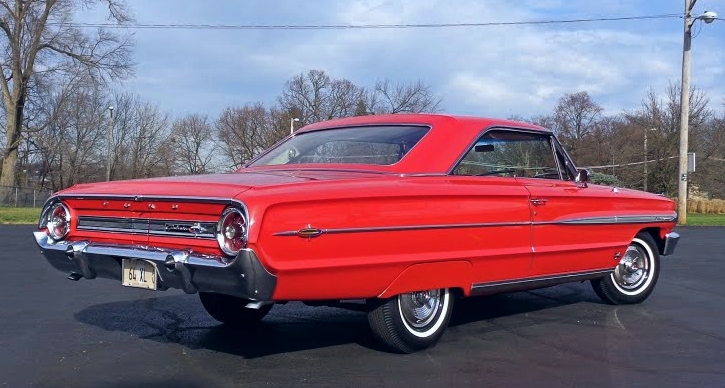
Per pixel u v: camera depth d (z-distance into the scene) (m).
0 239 13.98
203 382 4.36
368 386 4.32
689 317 6.50
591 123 53.91
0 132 44.34
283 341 5.39
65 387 4.25
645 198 6.68
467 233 4.91
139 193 4.38
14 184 40.09
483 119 5.52
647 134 43.41
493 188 5.13
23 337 5.45
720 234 18.67
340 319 6.18
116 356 4.93
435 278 4.80
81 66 39.34
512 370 4.70
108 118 55.69
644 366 4.85
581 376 4.59
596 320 6.32
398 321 4.79
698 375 4.65
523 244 5.34
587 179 6.30
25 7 38.47
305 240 4.07
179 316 6.27
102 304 6.80
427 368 4.71
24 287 7.77
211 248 4.09
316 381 4.40
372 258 4.38
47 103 46.28
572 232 5.79
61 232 4.82
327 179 4.44
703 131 43.56
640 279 7.04
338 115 50.78
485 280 5.15
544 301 7.18
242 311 5.79
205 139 62.00
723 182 44.28
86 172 56.50
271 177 4.55
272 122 55.69
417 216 4.59
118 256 4.39
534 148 5.89
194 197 4.10
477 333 5.73
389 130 5.34
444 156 5.04
